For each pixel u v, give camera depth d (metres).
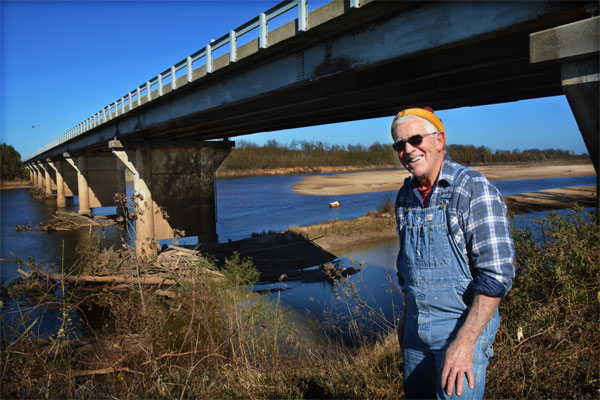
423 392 2.06
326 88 10.21
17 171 100.69
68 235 23.73
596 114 4.64
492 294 1.70
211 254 16.84
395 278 12.26
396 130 2.07
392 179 75.69
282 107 11.89
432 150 1.99
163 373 3.66
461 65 7.29
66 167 49.25
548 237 4.61
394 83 8.59
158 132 20.28
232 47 10.49
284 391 3.41
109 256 11.39
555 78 8.51
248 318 5.30
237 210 37.56
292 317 8.28
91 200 40.31
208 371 3.85
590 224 4.18
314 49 8.87
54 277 10.71
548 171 100.69
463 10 5.93
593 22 4.27
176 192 21.67
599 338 2.99
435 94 10.66
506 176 84.62
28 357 3.49
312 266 15.50
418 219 2.04
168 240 22.61
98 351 3.92
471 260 1.88
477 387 1.78
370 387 3.23
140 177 20.66
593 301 3.12
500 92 9.56
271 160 125.62
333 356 4.76
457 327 1.88
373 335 5.44
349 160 137.00
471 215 1.82
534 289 3.66
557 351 2.90
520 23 5.23
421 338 1.98
